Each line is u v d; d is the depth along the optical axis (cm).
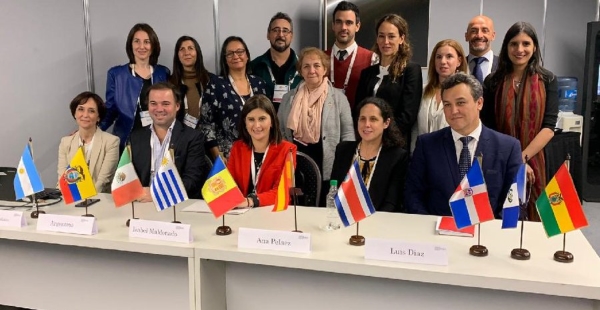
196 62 331
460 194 160
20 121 367
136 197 195
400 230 183
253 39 409
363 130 226
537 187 264
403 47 294
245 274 185
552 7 441
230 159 241
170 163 185
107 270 204
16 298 222
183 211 213
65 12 369
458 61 282
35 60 365
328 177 291
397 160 227
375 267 152
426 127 283
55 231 189
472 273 144
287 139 304
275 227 189
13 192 232
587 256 155
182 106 329
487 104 276
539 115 259
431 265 151
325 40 417
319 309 178
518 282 139
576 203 147
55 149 380
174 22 394
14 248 217
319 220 197
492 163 201
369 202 170
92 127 269
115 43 385
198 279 171
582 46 450
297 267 159
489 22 321
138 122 330
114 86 331
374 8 420
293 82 343
